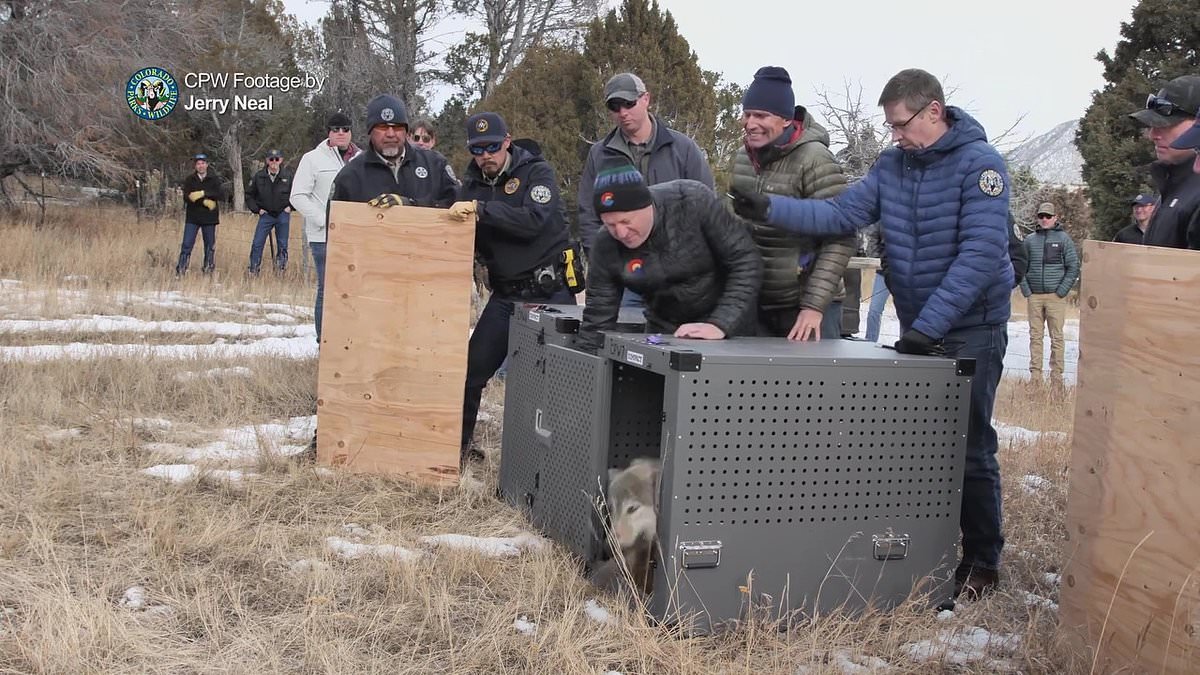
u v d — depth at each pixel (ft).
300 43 118.42
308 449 16.62
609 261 12.47
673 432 10.28
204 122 100.12
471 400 17.26
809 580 10.82
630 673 9.68
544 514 13.46
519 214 16.12
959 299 11.24
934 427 11.11
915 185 11.86
